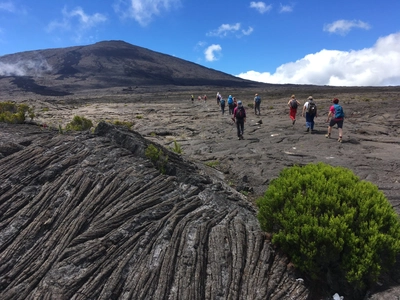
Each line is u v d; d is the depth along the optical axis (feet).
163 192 21.16
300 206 17.31
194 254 16.63
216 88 429.38
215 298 14.93
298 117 85.97
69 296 14.47
